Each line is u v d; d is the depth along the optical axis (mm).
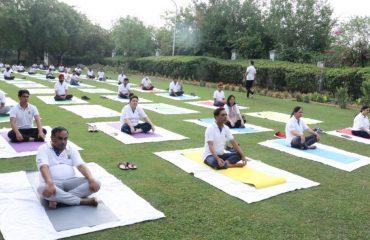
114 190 4996
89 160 6324
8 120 9203
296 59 23594
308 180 5820
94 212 4309
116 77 27656
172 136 8359
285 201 4973
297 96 16594
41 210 4293
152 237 3867
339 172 6348
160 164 6301
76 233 3840
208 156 6250
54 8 39188
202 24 29406
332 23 25156
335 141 8703
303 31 25062
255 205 4797
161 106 13023
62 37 39250
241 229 4141
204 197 4977
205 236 3939
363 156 7387
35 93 14969
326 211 4719
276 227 4230
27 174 5387
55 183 4453
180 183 5453
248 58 26500
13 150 6609
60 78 13039
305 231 4168
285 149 7652
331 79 17297
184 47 31453
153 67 31078
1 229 3828
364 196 5281
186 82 24547
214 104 13617
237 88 20875
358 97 16297
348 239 4027
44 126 8719
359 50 18859
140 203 4641
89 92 16297
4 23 36781
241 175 5801
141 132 8492
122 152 6926
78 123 9344
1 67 30516
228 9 28562
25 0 37875
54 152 4598
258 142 8242
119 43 37312
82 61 43219
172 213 4457
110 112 11133
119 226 4047
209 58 25906
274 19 25625
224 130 6277
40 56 42406
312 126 10586
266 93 18672
